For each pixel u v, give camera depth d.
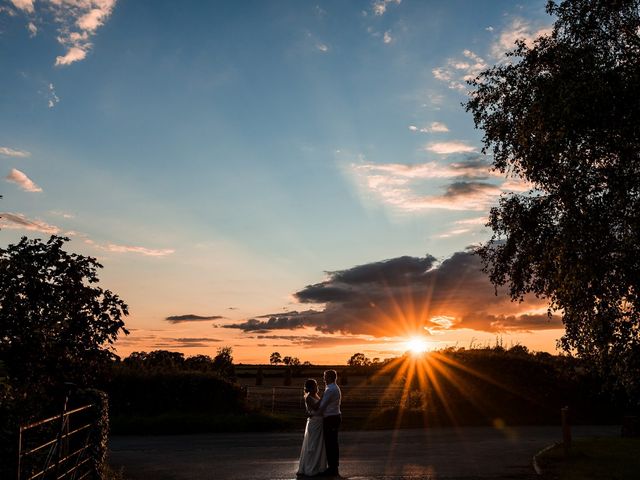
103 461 12.27
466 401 26.98
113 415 25.39
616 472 12.73
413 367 27.41
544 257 13.80
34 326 10.39
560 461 14.47
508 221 14.57
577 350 13.48
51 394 10.59
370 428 25.06
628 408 27.22
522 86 13.61
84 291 10.95
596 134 11.73
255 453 17.56
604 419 27.56
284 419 25.27
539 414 27.36
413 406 26.94
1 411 8.15
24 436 8.66
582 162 12.21
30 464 8.16
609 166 12.20
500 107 14.60
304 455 13.62
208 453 17.59
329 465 13.52
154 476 13.53
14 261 10.41
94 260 11.27
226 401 26.64
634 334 12.27
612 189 12.11
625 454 15.40
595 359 13.16
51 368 10.55
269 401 33.75
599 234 12.16
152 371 26.84
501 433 22.94
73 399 11.13
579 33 12.84
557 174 12.92
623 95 11.27
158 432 23.36
